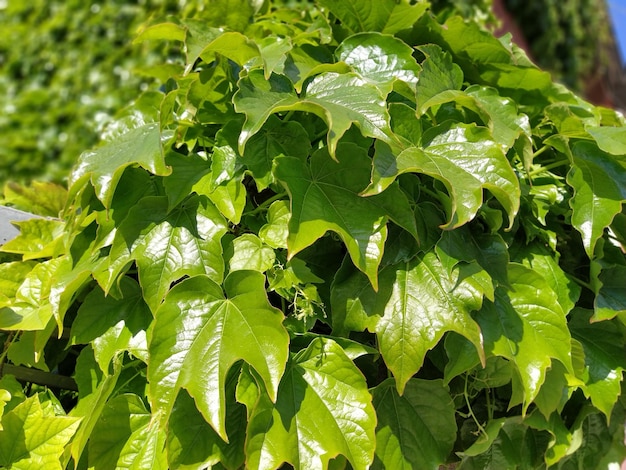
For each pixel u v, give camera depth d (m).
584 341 0.51
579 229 0.48
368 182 0.43
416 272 0.43
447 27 0.54
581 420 0.52
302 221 0.40
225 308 0.40
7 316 0.49
